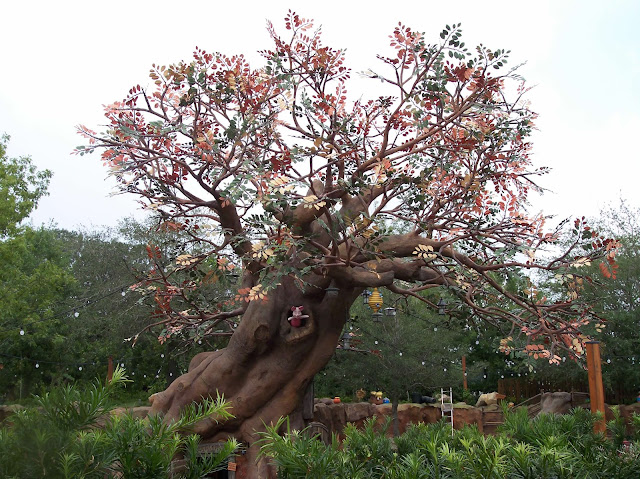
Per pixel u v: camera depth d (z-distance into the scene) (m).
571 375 24.56
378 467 5.13
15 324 25.73
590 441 6.18
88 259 32.69
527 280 10.70
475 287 12.05
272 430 4.66
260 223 9.04
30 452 3.06
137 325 26.78
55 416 3.37
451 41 9.55
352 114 11.34
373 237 9.14
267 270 9.38
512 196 11.30
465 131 10.70
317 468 4.27
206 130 10.90
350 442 5.55
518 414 7.46
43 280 24.11
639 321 23.45
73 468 3.13
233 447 3.73
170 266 10.70
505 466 4.50
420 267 10.70
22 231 23.61
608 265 10.12
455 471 4.51
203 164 10.23
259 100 10.62
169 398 11.25
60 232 50.38
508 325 13.98
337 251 9.46
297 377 11.09
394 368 23.08
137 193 10.30
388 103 11.17
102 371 31.55
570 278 10.14
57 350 29.53
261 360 11.17
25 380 29.20
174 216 10.59
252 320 10.95
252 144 10.29
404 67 9.84
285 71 10.67
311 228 10.73
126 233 31.69
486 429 23.86
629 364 23.45
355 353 23.67
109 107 10.40
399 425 23.89
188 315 12.51
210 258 11.38
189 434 3.95
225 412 3.85
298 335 10.88
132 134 9.72
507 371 34.31
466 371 30.20
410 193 10.76
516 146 11.51
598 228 26.41
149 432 3.61
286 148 10.26
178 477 3.70
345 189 9.26
